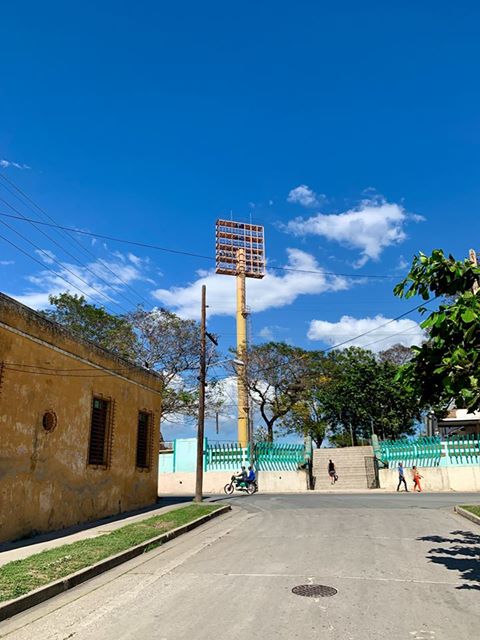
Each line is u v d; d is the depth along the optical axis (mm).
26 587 7039
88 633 5699
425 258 7871
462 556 9180
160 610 6410
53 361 12945
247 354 40625
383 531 12125
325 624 5664
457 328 7090
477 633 5340
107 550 9570
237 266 64250
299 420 42938
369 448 36812
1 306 11031
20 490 11391
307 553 9609
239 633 5449
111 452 15836
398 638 5234
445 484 28766
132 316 32781
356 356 46781
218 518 15797
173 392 33375
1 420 10898
